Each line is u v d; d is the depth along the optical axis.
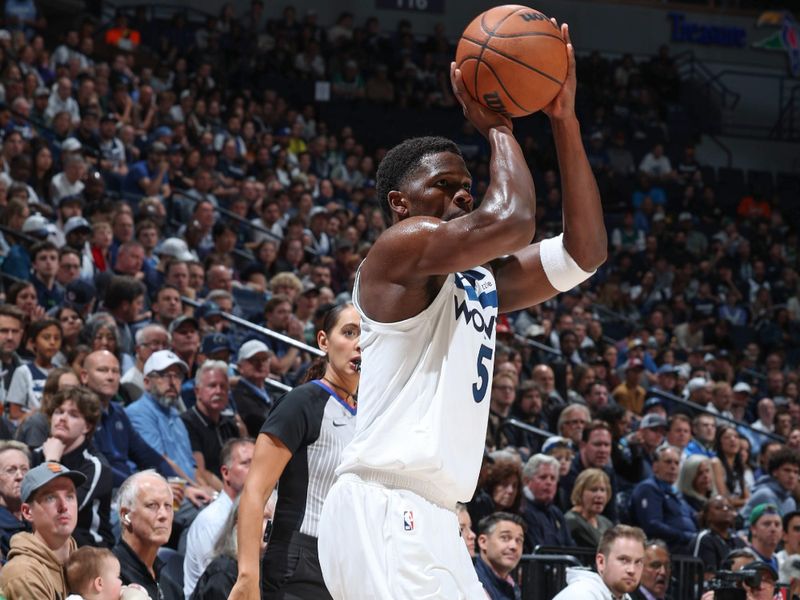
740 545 7.36
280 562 3.52
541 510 6.74
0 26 15.61
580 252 2.58
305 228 13.79
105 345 7.04
